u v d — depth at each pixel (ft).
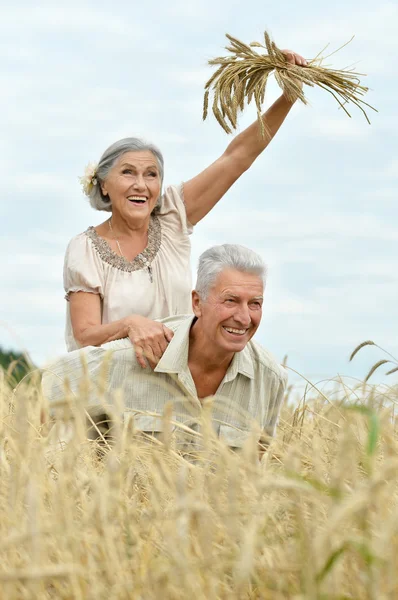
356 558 6.37
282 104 16.46
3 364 17.63
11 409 11.30
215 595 6.17
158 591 6.12
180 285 16.12
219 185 16.55
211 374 12.49
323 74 15.78
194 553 6.61
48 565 6.50
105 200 16.28
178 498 7.03
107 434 12.16
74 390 12.32
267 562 6.57
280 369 12.85
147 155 15.87
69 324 16.37
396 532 6.27
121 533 6.81
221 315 11.82
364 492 5.81
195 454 10.34
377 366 11.82
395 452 7.83
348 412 9.60
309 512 7.14
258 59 15.79
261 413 12.68
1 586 6.20
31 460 7.82
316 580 5.82
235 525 6.60
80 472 8.02
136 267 15.90
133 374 12.05
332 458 9.04
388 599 5.90
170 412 8.44
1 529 7.01
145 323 12.97
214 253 12.00
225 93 15.72
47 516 7.04
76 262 15.72
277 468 9.09
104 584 6.40
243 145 16.62
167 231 16.42
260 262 11.96
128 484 7.91
